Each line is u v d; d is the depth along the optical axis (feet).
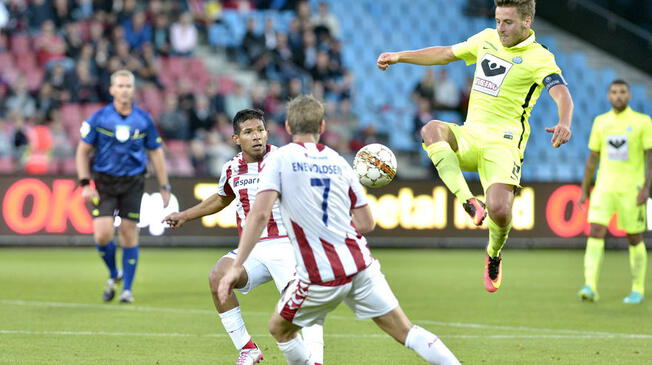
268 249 61.46
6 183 154.92
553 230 170.71
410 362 64.28
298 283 48.47
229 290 46.80
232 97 190.29
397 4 241.14
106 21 194.18
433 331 79.10
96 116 94.73
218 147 175.94
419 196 167.94
